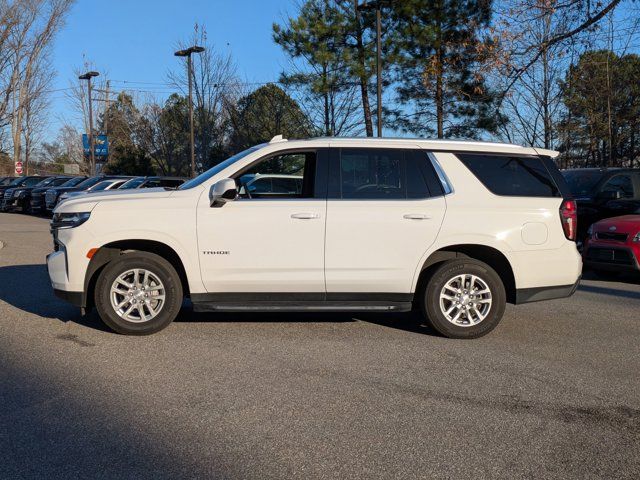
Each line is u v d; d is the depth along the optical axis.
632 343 6.48
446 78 25.23
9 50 36.34
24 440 3.96
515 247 6.47
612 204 12.23
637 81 23.88
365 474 3.57
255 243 6.22
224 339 6.34
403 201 6.38
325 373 5.32
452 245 6.54
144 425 4.20
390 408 4.57
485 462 3.75
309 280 6.28
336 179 6.39
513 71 16.45
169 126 41.88
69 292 6.27
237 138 36.34
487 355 5.95
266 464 3.68
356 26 26.38
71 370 5.31
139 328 6.32
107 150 47.28
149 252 6.34
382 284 6.36
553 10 14.97
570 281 6.65
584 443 4.05
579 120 25.22
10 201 30.20
